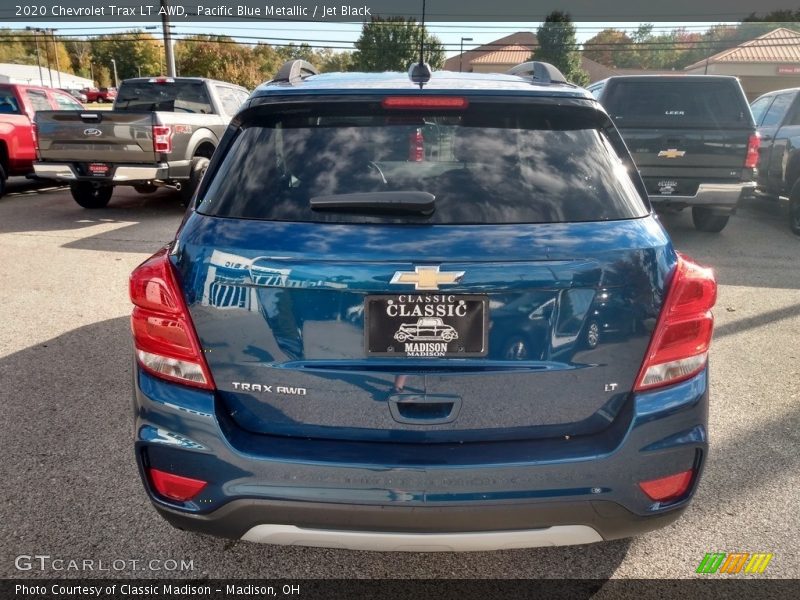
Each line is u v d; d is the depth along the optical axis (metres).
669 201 7.75
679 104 8.27
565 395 1.95
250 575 2.44
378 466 1.89
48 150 9.14
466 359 1.90
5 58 88.69
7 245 7.57
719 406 3.83
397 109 2.25
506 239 1.92
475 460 1.90
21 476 3.01
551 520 1.95
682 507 2.07
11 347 4.59
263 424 1.99
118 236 8.19
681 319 2.01
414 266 1.85
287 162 2.15
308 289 1.88
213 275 1.93
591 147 2.25
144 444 2.04
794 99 9.44
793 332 5.09
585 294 1.91
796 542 2.63
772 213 10.89
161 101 10.77
